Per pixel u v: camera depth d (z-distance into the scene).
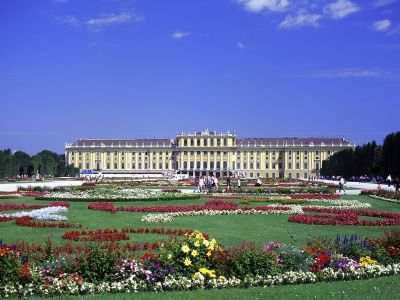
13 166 161.38
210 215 43.19
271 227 34.94
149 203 54.12
